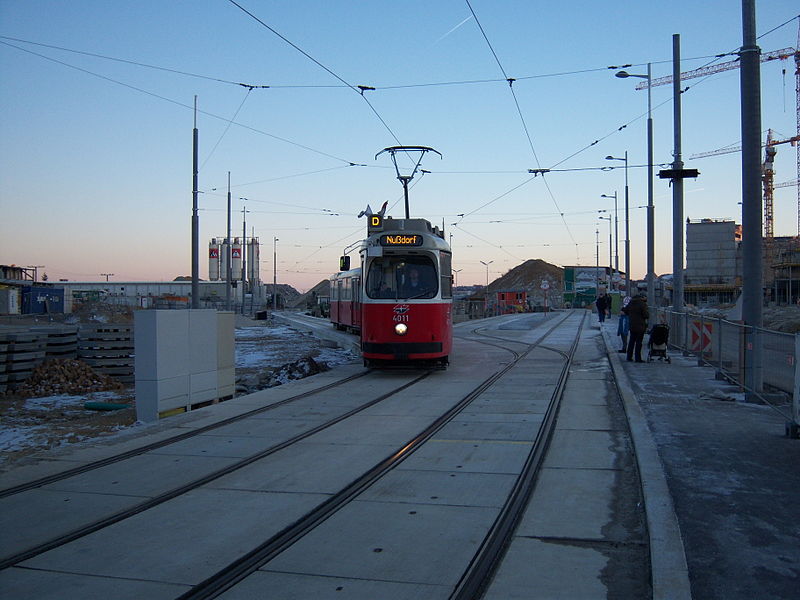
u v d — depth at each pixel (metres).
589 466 8.12
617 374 15.68
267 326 52.81
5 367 16.47
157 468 8.36
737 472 7.51
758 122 12.02
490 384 15.41
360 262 18.61
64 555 5.59
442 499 6.95
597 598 4.67
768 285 84.69
